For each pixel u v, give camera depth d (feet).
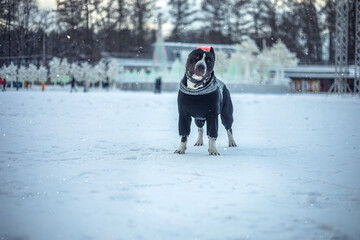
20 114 40.16
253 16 235.61
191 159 17.29
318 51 218.79
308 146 21.67
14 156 17.49
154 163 16.20
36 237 8.35
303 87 190.49
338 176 14.01
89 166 15.35
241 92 156.25
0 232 8.59
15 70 116.47
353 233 8.66
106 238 8.30
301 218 9.56
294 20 224.53
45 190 11.73
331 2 205.16
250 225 9.06
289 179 13.48
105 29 207.72
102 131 27.91
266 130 30.07
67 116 39.42
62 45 183.32
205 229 8.79
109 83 161.27
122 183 12.62
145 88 157.89
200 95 17.83
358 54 94.27
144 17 221.46
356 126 32.45
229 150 20.22
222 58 177.58
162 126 32.01
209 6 236.84
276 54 187.42
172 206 10.29
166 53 197.57
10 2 99.91
